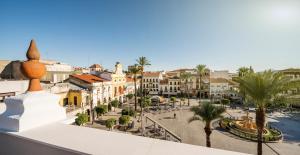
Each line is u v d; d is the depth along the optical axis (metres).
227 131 30.00
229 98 63.25
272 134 27.41
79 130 1.81
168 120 36.12
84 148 1.40
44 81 33.66
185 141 24.97
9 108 2.00
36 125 1.91
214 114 17.61
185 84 70.69
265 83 13.77
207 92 70.06
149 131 27.67
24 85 15.90
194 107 18.92
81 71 57.81
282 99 14.12
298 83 13.23
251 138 25.91
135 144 1.45
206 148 1.37
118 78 48.62
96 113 33.66
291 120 39.12
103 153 1.31
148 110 44.62
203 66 61.94
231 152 1.30
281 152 21.89
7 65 28.61
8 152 1.81
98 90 37.53
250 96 15.26
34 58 2.06
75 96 30.66
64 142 1.52
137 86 69.56
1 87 13.91
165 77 82.81
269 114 44.91
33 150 1.64
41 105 2.02
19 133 1.75
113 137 1.60
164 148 1.37
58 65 42.03
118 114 37.53
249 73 15.74
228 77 80.94
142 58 42.16
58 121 2.15
